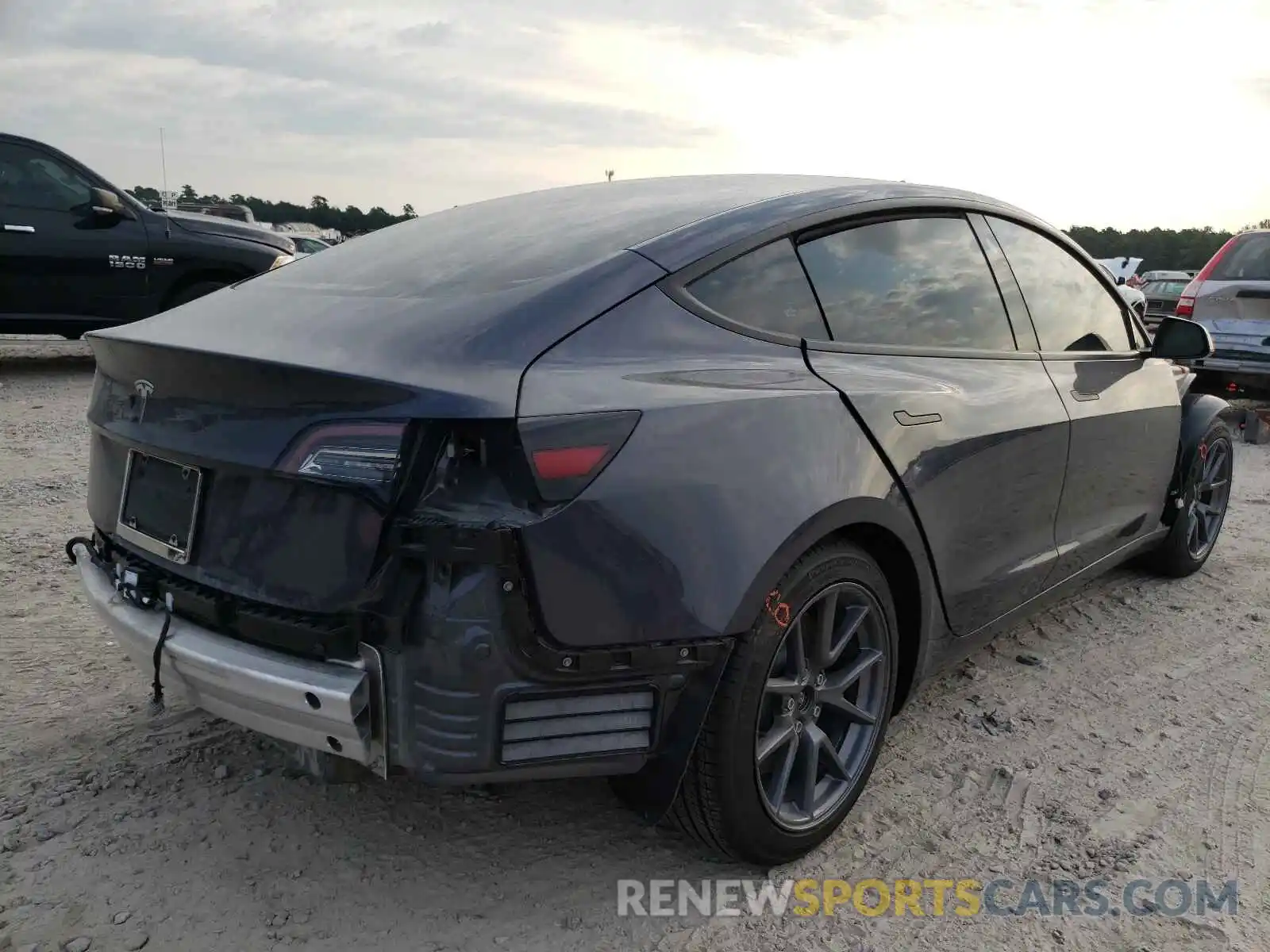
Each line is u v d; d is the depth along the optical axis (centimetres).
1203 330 375
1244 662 377
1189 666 371
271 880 236
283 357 204
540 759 198
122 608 228
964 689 347
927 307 293
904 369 272
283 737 207
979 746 308
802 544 221
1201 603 438
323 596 193
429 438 186
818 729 248
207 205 1980
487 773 194
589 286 221
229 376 203
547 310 214
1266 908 236
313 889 233
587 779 284
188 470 216
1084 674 362
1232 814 274
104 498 249
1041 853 255
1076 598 440
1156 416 389
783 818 238
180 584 218
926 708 333
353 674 192
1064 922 230
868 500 240
